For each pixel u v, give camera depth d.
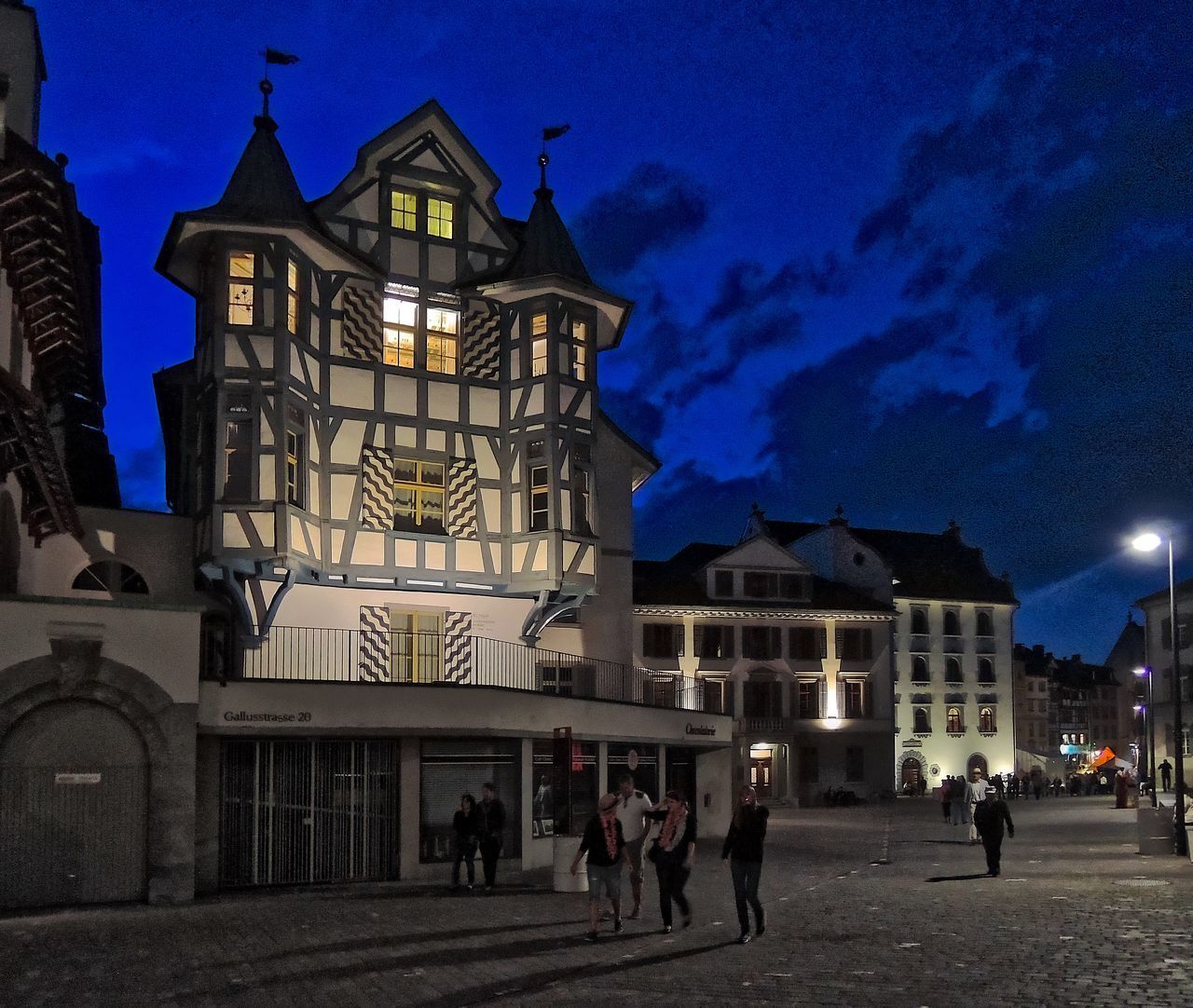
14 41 20.12
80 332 21.61
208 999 10.19
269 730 19.44
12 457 18.53
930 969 10.84
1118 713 115.44
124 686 17.73
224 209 25.58
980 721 63.62
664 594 51.47
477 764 22.22
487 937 13.58
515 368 29.17
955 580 65.25
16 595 17.23
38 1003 10.02
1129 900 15.87
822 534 61.53
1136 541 26.86
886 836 31.75
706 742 30.22
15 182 16.17
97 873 17.41
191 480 28.17
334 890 19.44
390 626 27.25
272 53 27.47
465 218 29.44
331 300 27.33
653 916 15.42
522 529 28.45
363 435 27.34
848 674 54.53
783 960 11.53
